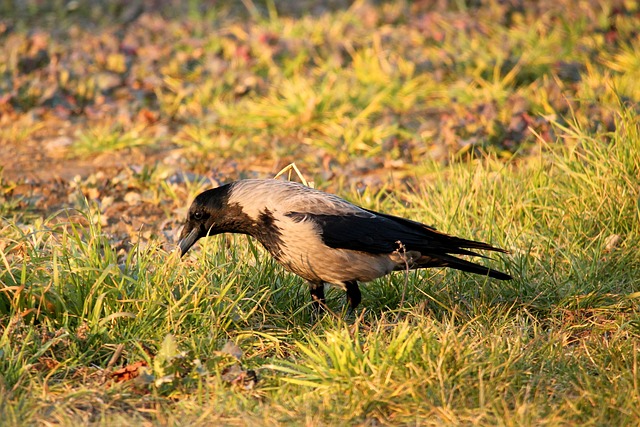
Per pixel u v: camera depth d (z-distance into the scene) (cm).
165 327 862
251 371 789
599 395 745
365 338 845
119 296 881
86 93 1881
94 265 909
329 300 998
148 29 2300
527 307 982
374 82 1834
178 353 800
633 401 736
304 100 1720
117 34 2272
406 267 923
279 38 2106
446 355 777
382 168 1490
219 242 1063
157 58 2031
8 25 2391
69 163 1574
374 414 731
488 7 2320
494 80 1820
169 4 2620
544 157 1289
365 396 739
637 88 1688
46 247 998
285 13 2520
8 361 784
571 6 2244
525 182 1233
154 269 957
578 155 1284
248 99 1839
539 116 1541
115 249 1096
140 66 1994
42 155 1612
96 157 1605
